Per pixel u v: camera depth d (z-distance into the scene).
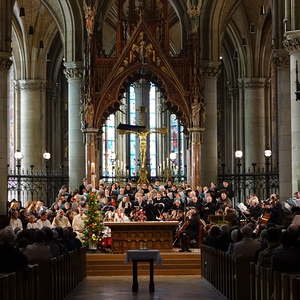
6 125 42.53
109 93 45.34
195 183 45.22
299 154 35.19
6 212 42.06
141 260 26.73
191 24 46.28
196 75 45.34
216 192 42.28
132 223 34.72
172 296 25.00
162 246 35.09
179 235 37.00
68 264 25.69
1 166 42.22
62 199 40.78
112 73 45.22
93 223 35.22
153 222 34.75
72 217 36.72
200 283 29.27
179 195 40.38
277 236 17.70
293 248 15.88
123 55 45.25
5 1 42.25
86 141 45.03
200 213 39.41
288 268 15.70
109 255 33.56
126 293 25.98
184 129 46.00
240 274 21.14
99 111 45.19
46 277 20.94
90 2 45.97
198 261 33.41
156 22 45.38
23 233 21.61
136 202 39.31
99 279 31.25
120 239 34.91
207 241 29.80
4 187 42.25
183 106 45.50
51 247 23.45
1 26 42.12
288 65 41.31
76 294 25.72
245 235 21.97
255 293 19.16
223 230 26.27
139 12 45.25
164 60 45.25
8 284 15.50
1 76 42.41
